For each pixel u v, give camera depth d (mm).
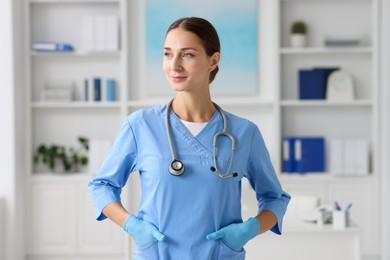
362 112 6141
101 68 6215
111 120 6230
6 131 5742
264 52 6141
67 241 5941
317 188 5863
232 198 2006
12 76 5730
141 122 2047
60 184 5934
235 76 6137
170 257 1937
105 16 5945
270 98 6125
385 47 5762
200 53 1918
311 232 3535
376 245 5848
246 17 6113
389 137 5664
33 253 5949
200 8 6113
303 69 6074
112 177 2043
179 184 1946
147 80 6148
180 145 1999
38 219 5945
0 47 5730
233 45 6125
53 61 6207
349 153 5863
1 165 5738
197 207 1941
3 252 5723
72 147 6238
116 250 5941
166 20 6133
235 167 2016
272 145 6156
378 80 5883
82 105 6004
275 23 5934
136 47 6164
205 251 1934
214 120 2051
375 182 5855
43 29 6199
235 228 1934
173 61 1911
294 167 5961
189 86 1927
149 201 1972
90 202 5930
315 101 5910
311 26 6113
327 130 6152
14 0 5777
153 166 1974
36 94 6207
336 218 3625
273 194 2150
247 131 2074
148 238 1909
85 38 5957
